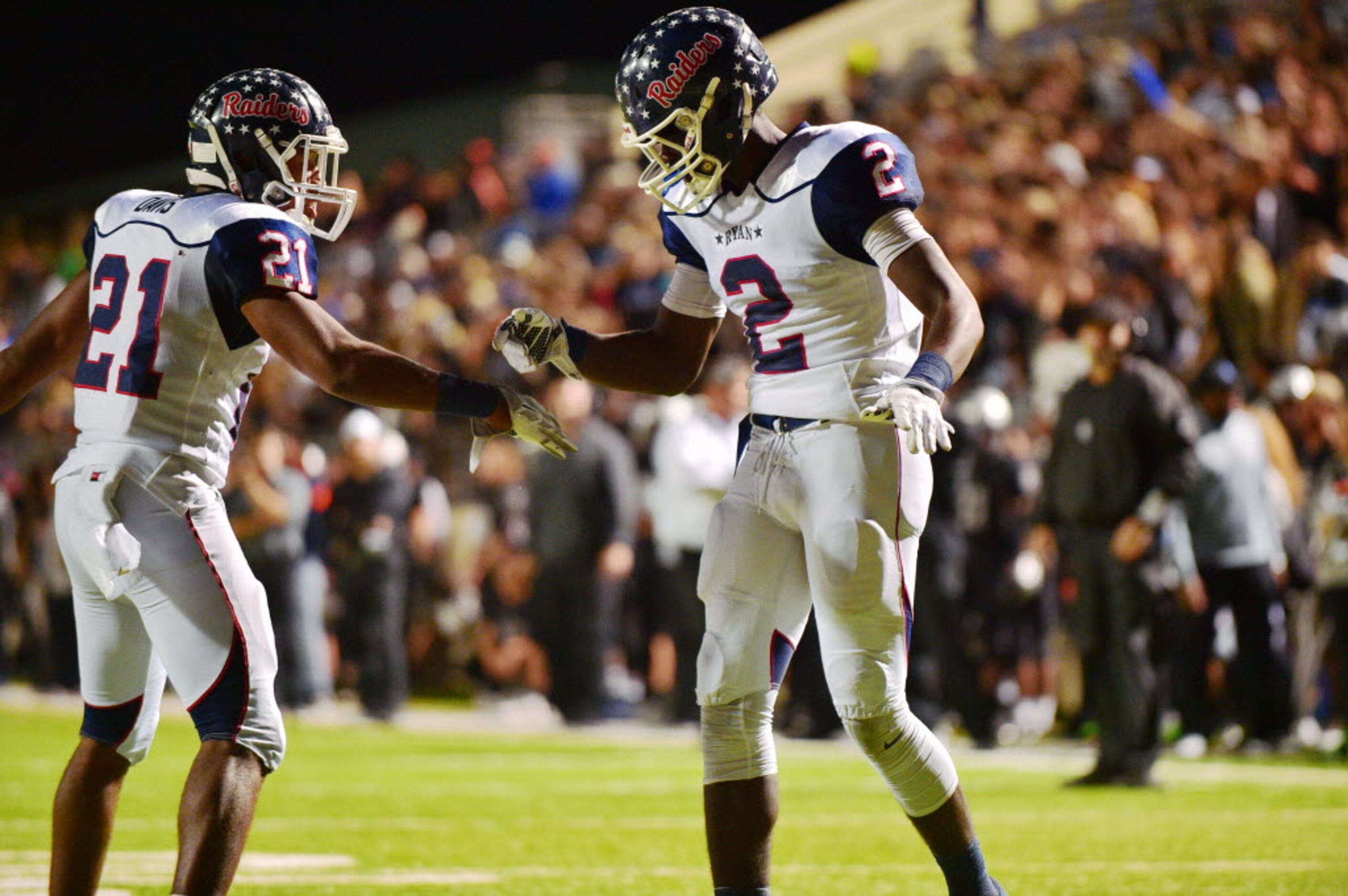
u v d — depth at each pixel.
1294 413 27.53
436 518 36.53
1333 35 41.03
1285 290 30.78
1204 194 37.22
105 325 10.15
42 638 41.69
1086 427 21.78
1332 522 25.66
